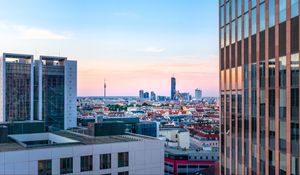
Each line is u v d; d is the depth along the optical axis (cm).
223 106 5806
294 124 3684
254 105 4631
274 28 4100
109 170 6838
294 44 3675
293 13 3694
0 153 5791
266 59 4294
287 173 3825
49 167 6212
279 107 3994
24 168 5984
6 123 8425
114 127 8419
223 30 5812
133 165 7131
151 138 7888
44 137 8638
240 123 5091
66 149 6381
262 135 4403
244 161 4944
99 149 6731
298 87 3606
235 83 5278
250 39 4750
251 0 4716
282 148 3931
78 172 6494
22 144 6669
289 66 3775
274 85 4106
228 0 5584
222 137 5850
